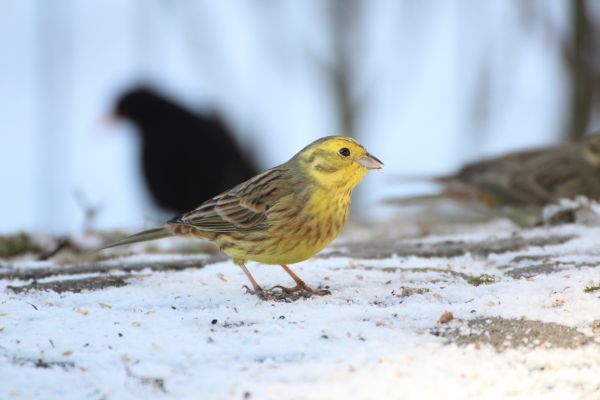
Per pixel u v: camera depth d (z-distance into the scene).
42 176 19.69
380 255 9.92
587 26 17.55
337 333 6.81
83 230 12.68
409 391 5.81
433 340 6.66
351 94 17.88
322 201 8.66
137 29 22.08
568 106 17.81
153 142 19.56
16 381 6.04
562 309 7.23
